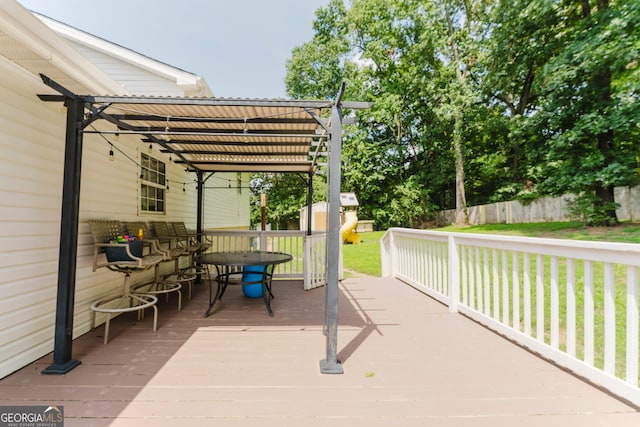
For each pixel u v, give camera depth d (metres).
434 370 2.28
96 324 3.29
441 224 17.22
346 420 1.70
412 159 20.05
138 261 3.17
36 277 2.54
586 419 1.70
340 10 20.06
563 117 8.32
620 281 4.30
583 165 7.69
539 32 9.19
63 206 2.35
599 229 7.53
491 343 2.79
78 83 2.56
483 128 13.41
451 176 16.94
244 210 14.16
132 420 1.69
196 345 2.77
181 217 6.24
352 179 18.22
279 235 5.99
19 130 2.39
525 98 11.94
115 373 2.23
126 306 3.85
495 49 10.41
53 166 2.74
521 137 10.62
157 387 2.04
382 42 17.17
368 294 4.69
